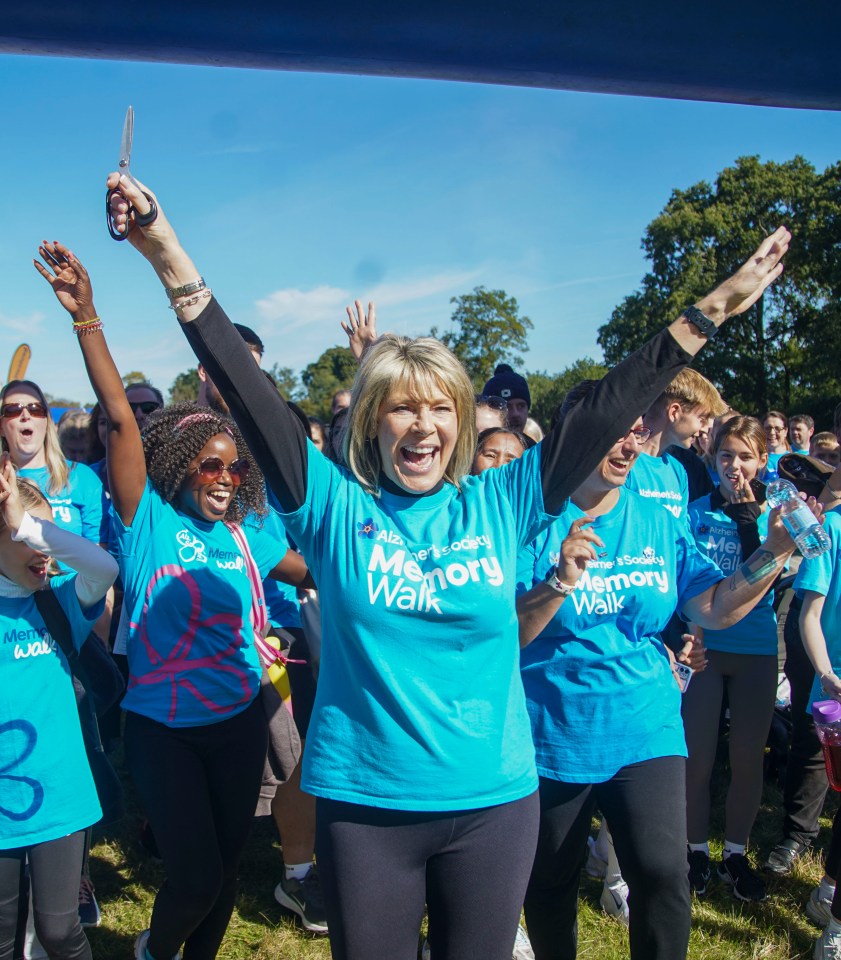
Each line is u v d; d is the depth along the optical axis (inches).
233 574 116.5
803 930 138.7
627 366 81.5
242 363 77.4
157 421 120.3
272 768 123.8
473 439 86.4
